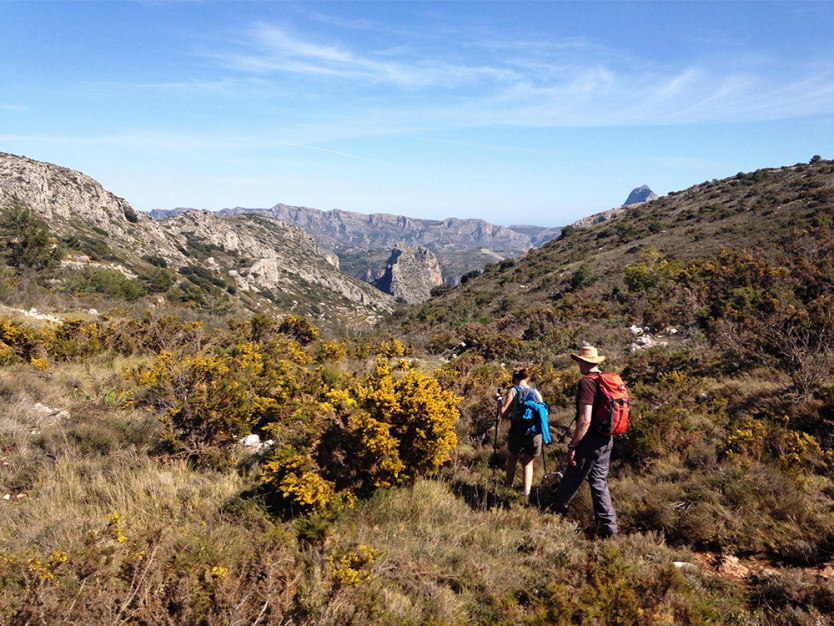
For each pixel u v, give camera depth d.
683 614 2.37
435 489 4.34
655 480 4.52
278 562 2.76
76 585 2.52
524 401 4.40
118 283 33.91
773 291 14.55
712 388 7.82
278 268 142.12
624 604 2.33
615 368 10.41
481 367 10.61
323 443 4.18
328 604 2.47
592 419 3.72
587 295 27.05
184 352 10.38
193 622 2.35
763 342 8.75
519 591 2.83
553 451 5.61
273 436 5.47
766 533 3.43
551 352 14.53
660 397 7.28
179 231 118.38
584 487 4.20
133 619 2.38
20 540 3.12
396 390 4.71
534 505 4.27
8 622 2.22
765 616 2.55
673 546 3.52
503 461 5.45
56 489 3.88
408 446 4.44
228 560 2.87
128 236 79.94
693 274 22.94
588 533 3.74
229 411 5.29
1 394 6.18
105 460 4.68
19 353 8.97
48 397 6.63
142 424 5.68
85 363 9.52
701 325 14.05
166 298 45.81
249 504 3.75
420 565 3.05
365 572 2.69
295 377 7.48
